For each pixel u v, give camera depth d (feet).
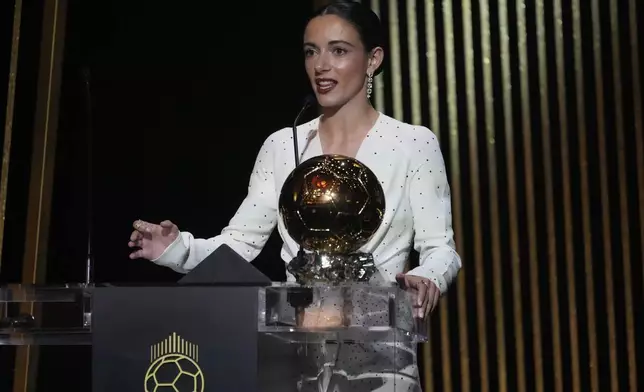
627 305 52.85
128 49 49.26
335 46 29.66
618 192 52.95
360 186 25.66
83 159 49.19
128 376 21.27
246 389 21.11
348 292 21.63
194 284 22.30
